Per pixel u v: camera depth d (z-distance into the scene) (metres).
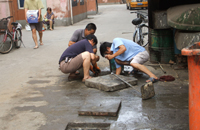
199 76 2.33
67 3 15.09
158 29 5.69
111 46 4.87
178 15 4.46
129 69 5.69
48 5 15.17
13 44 9.01
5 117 3.60
